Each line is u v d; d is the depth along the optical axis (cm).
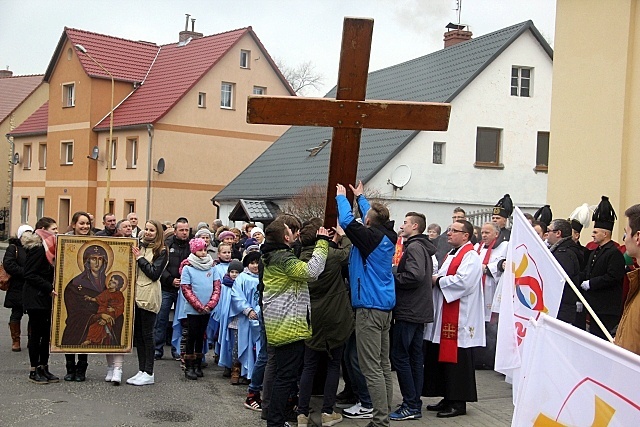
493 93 2538
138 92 3656
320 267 612
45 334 837
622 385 271
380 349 659
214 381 882
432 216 2433
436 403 797
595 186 1136
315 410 680
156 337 1012
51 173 3912
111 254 831
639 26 1085
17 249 1022
